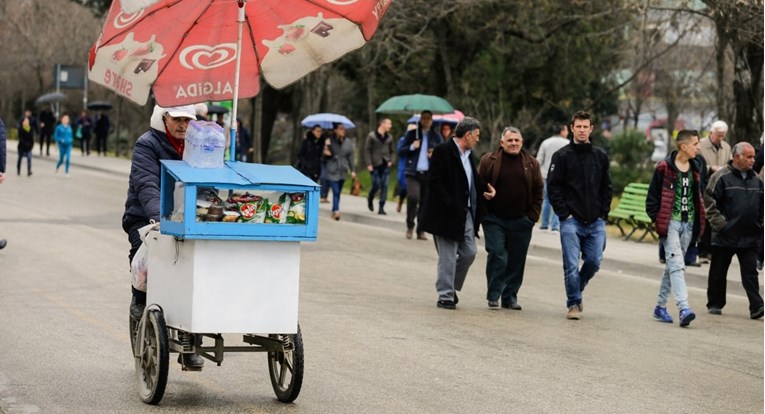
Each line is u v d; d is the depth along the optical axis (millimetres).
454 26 91938
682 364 23219
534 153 90250
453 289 29688
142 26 19109
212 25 19734
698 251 40844
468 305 30469
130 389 18703
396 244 46062
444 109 62719
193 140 17125
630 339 26094
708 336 27203
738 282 36781
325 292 31359
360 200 70438
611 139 91000
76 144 151750
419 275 36375
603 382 20922
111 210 54938
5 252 36844
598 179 28734
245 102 123625
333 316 27250
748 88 57062
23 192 63938
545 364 22438
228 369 20719
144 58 19531
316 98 102812
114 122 162500
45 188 68062
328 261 38938
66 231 44062
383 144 59438
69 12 152625
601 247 28859
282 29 20172
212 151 17109
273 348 17797
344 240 46531
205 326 16750
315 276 34750
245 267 16891
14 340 22641
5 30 155000
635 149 88938
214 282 16750
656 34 69562
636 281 38531
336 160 57812
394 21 84750
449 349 23594
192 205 16453
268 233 16781
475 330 26234
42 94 156125
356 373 20703
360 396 18781
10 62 157000
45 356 21156
